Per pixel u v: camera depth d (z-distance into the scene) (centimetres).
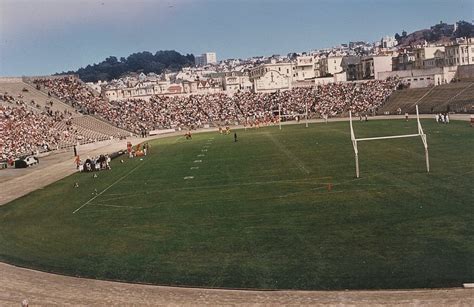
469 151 5712
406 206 3512
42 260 3025
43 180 6519
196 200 4381
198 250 2967
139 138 12988
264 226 3353
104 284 2562
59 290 2525
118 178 6047
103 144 11612
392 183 4319
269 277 2470
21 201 5081
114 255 3008
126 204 4466
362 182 4491
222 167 6241
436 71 15150
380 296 2169
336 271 2470
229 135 11506
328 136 8962
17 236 3638
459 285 2217
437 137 7269
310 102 16075
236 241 3078
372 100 15125
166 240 3228
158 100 16975
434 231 2916
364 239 2895
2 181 6725
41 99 13888
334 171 5169
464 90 12781
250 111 16300
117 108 15712
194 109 16338
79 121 13262
